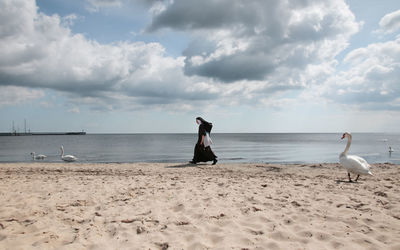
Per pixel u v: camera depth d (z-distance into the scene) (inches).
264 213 202.5
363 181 354.0
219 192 275.7
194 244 146.8
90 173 460.8
